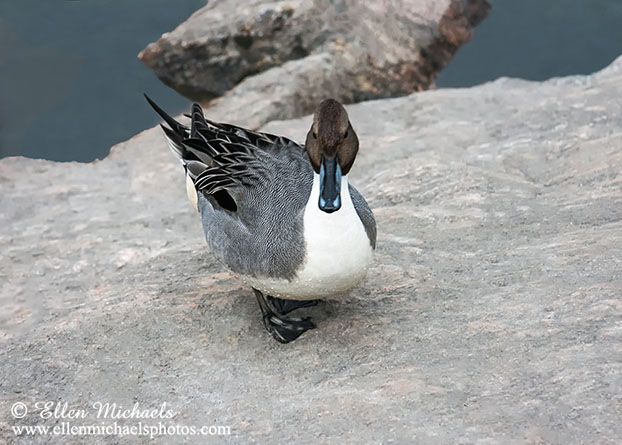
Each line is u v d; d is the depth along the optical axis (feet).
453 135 46.21
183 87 61.46
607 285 27.78
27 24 65.57
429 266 32.09
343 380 25.75
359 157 45.32
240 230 27.78
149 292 32.58
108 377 27.45
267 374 26.81
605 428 21.43
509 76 61.36
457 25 64.85
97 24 65.72
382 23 62.23
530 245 32.35
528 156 41.01
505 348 25.67
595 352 24.44
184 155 34.45
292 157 29.30
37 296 35.50
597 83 50.21
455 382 24.47
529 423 22.12
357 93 59.31
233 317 30.04
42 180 47.42
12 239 40.57
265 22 60.75
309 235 25.58
